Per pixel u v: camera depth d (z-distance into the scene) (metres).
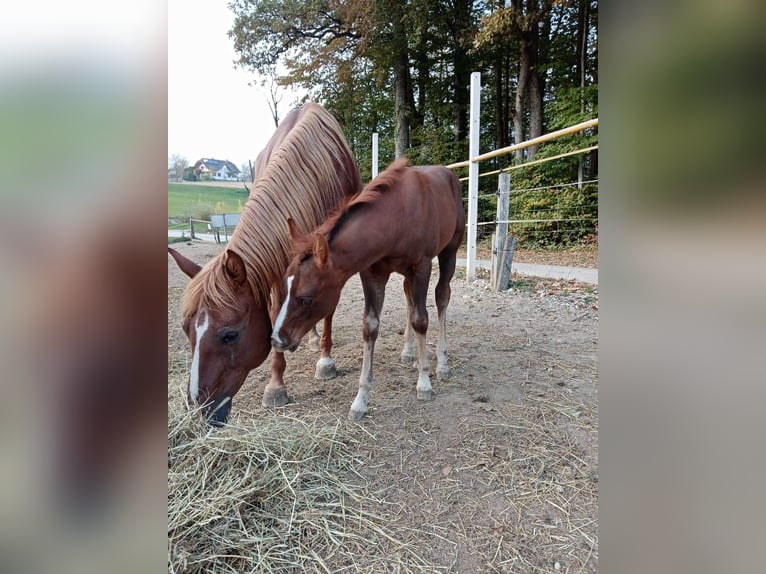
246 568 1.31
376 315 2.35
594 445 1.96
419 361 2.51
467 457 1.89
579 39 10.55
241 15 14.35
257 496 1.58
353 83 14.06
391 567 1.33
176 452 1.71
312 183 2.32
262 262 2.06
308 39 14.30
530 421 2.19
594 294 4.63
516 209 9.05
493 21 9.08
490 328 3.82
